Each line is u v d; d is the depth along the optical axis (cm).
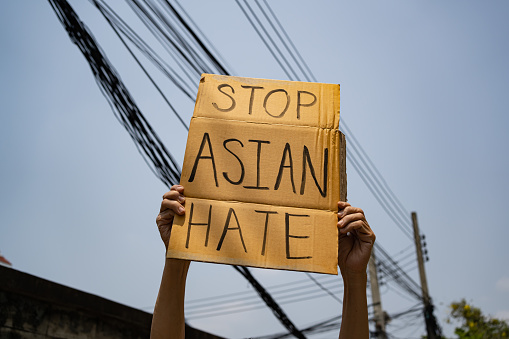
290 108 229
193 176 212
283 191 212
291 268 199
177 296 209
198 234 203
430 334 1245
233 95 230
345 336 212
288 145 220
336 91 235
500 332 1425
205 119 223
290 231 205
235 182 212
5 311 450
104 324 545
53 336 488
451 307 1483
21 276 458
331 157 219
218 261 199
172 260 210
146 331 595
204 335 671
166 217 211
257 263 199
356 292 213
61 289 493
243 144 219
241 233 204
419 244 1423
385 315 1201
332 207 210
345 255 217
